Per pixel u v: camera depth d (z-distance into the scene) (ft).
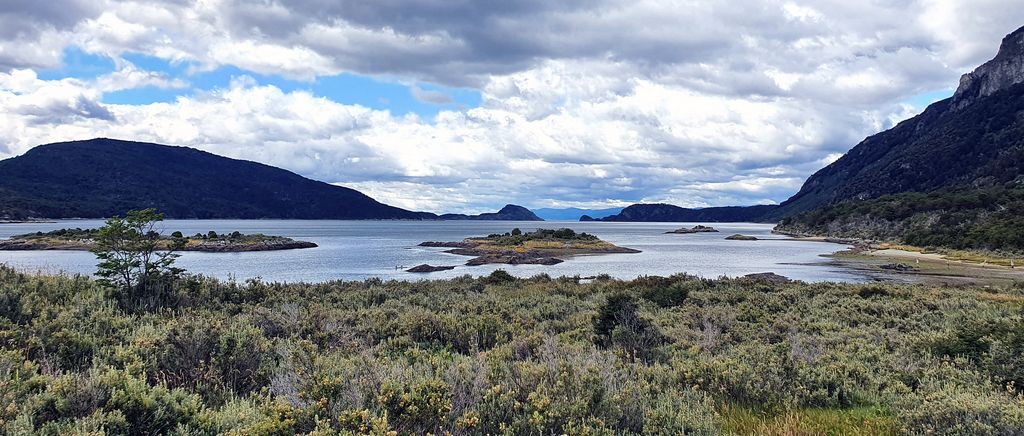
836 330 42.70
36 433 13.33
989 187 526.16
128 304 36.91
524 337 30.78
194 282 44.50
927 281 151.33
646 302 59.93
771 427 19.84
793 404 22.81
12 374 17.31
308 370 20.33
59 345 22.34
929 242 311.68
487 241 354.33
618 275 173.27
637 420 18.03
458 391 18.31
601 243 344.08
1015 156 574.97
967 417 18.65
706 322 43.39
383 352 27.48
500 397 17.49
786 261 235.81
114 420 14.30
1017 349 27.73
